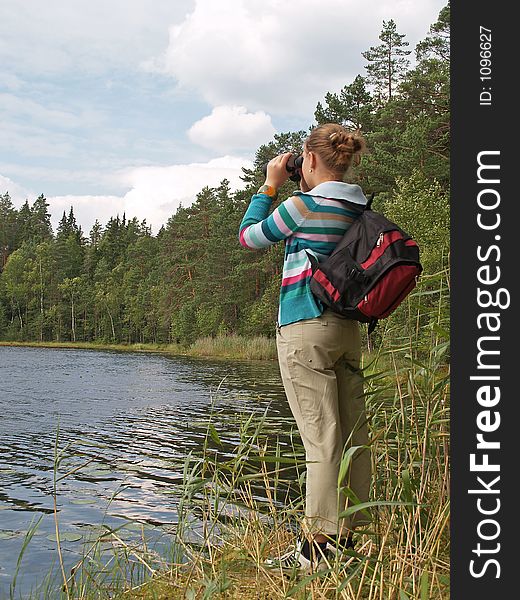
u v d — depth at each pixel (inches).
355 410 107.7
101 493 251.0
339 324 100.9
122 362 1320.1
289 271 103.5
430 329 124.8
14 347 2482.8
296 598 95.7
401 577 94.0
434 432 125.9
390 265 93.5
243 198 1748.3
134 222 3607.3
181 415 482.0
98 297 2847.0
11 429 420.8
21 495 248.1
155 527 197.9
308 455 101.1
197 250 2148.1
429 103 989.2
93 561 134.8
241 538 124.7
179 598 106.4
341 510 100.1
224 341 1598.2
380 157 1012.5
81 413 502.0
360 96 1318.9
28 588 147.5
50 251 3105.3
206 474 259.0
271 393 599.5
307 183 110.6
